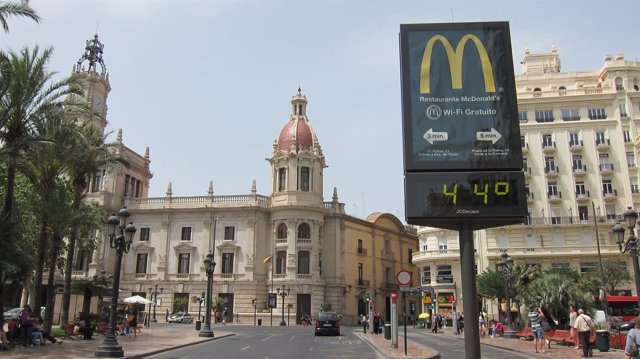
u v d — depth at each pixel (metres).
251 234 69.31
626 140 64.75
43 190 32.03
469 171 16.23
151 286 70.31
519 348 27.47
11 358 20.38
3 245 24.47
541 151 65.69
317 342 33.25
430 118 16.52
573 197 63.81
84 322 31.47
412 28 17.19
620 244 23.41
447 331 53.94
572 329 26.30
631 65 66.75
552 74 71.31
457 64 16.88
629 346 13.26
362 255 78.88
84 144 32.69
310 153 72.06
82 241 43.19
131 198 74.25
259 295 67.88
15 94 26.66
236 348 27.92
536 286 35.72
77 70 73.25
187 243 70.94
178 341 31.36
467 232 16.42
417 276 93.56
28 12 24.25
